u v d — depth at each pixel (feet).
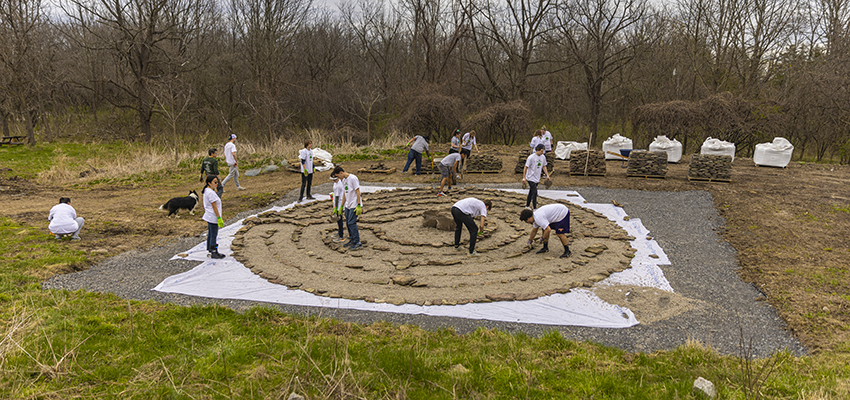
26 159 71.41
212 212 26.30
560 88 114.21
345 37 134.51
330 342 16.56
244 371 14.51
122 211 38.47
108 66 112.16
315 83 127.54
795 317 19.69
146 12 95.35
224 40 123.95
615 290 22.56
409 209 38.06
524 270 25.12
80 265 25.02
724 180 46.03
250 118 116.98
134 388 13.29
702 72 98.78
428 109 90.79
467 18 107.34
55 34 106.63
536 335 18.29
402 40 131.75
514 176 51.60
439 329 18.44
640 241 30.48
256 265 25.70
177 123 109.81
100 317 18.33
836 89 72.18
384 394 13.37
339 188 29.14
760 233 31.19
